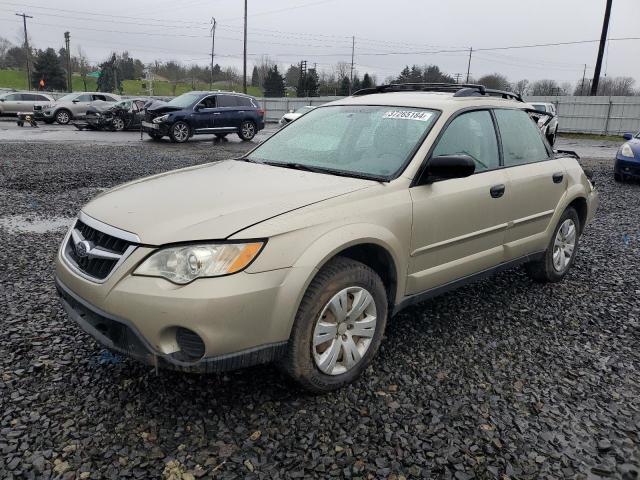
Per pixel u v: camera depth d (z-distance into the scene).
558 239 4.84
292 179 3.31
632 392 3.16
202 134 19.00
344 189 3.11
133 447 2.51
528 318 4.16
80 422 2.67
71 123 27.31
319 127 4.10
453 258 3.68
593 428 2.80
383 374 3.25
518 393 3.10
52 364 3.19
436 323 4.01
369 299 3.08
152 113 18.52
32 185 9.01
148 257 2.58
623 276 5.22
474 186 3.72
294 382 2.93
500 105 4.30
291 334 2.76
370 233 2.99
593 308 4.40
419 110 3.82
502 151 4.15
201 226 2.63
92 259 2.79
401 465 2.48
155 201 2.97
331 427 2.72
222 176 3.45
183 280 2.51
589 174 5.41
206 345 2.51
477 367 3.38
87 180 9.61
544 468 2.50
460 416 2.86
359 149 3.70
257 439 2.61
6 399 2.83
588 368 3.43
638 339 3.87
